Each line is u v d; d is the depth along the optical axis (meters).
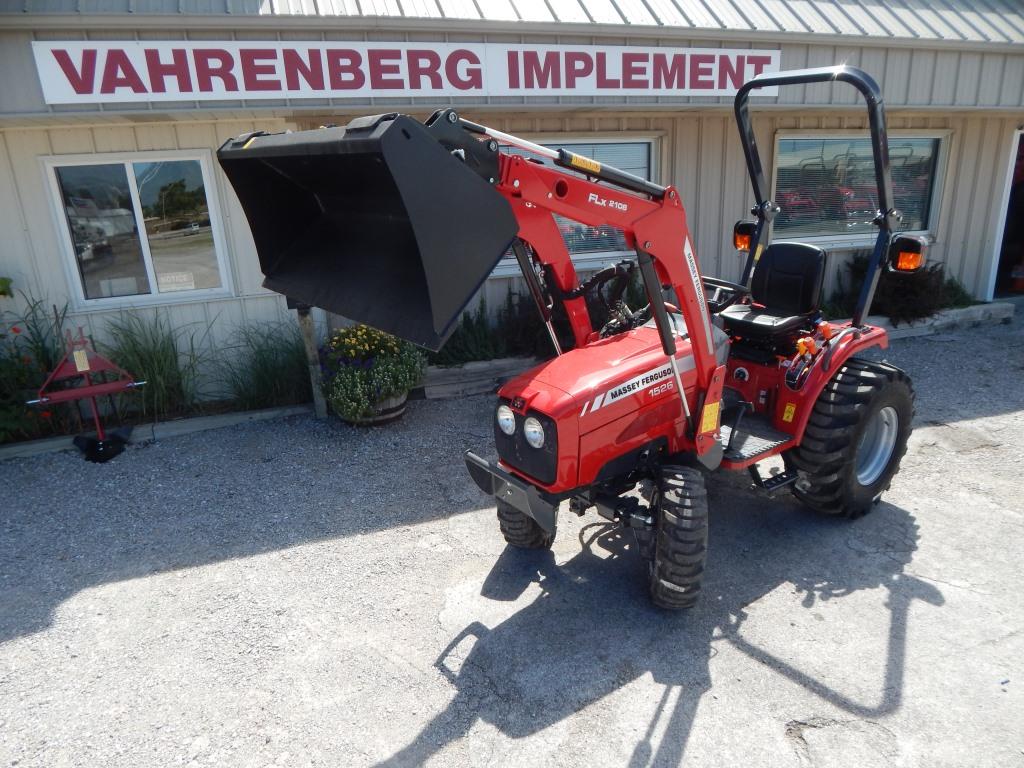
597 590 3.53
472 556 3.86
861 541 3.90
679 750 2.55
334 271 2.88
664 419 3.35
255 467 5.01
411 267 2.57
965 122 8.39
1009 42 7.09
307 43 4.98
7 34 4.53
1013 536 3.89
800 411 3.74
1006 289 10.11
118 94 4.73
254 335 6.25
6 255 5.60
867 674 2.90
